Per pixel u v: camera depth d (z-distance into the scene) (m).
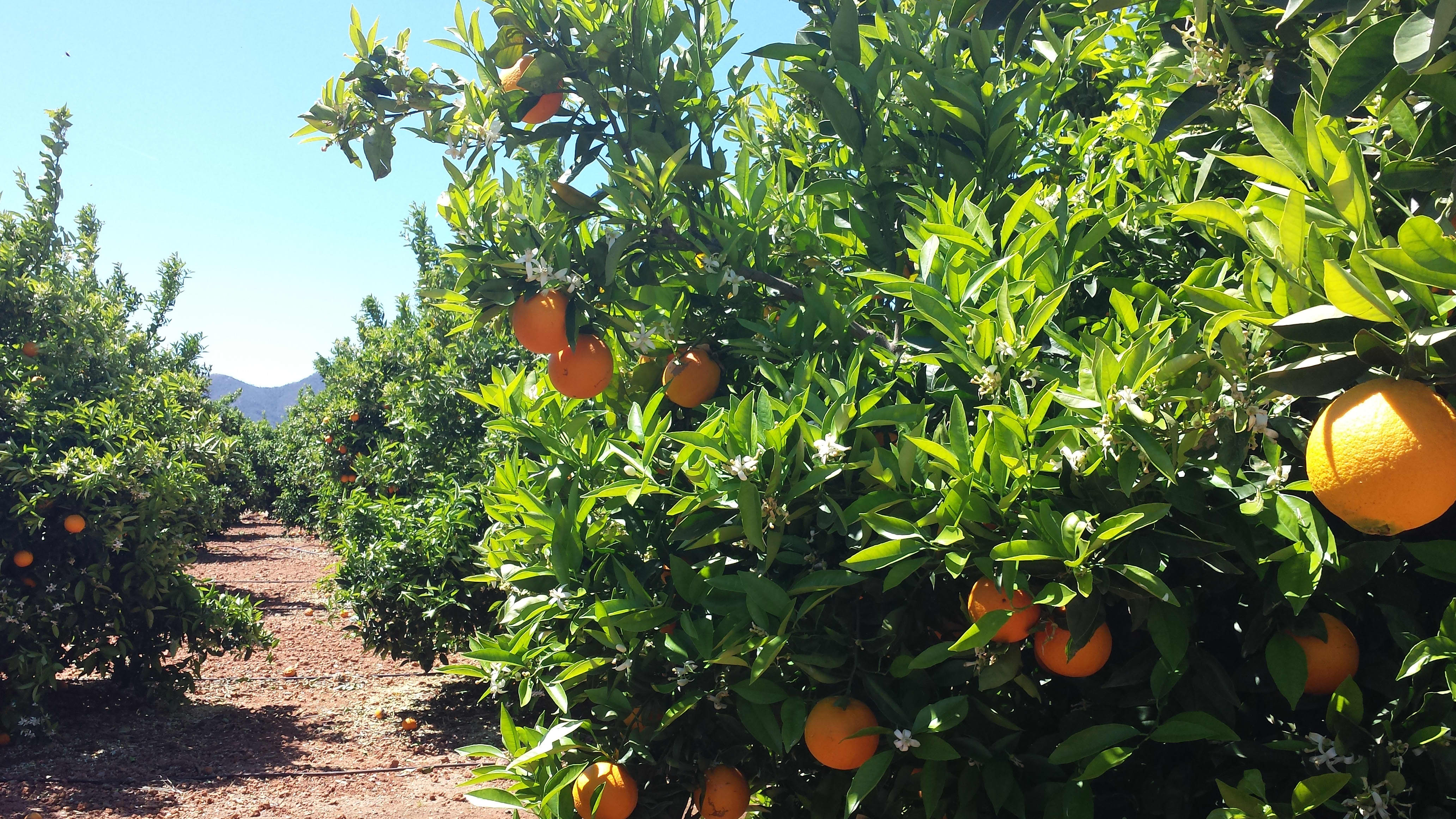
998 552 1.75
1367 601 2.04
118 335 9.91
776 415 2.32
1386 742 1.74
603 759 2.47
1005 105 2.73
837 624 2.31
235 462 10.77
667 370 2.92
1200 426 1.69
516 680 2.90
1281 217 1.54
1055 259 2.30
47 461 7.80
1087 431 1.74
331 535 14.68
